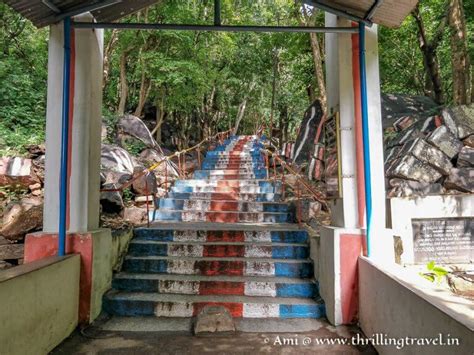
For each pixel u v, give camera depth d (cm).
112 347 263
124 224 479
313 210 538
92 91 322
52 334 250
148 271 387
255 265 382
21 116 697
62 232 293
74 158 312
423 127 568
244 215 559
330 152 345
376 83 313
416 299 180
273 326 302
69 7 287
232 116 2094
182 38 935
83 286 301
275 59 1526
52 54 312
